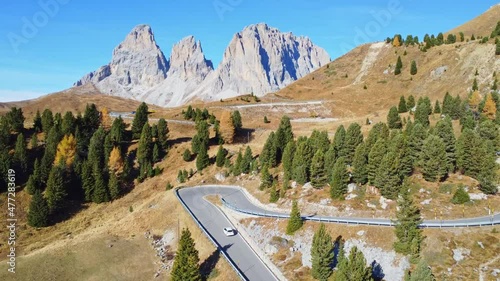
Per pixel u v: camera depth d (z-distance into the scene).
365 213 66.88
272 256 60.34
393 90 177.12
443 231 55.91
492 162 69.81
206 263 60.88
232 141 128.88
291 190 80.25
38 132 137.50
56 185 97.81
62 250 69.88
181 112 172.62
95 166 106.00
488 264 50.44
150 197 104.00
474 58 156.88
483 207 65.06
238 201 82.94
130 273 63.81
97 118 140.38
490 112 104.38
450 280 49.09
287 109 175.25
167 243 70.81
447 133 78.88
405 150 74.81
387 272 53.34
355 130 88.25
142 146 120.50
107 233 77.19
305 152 84.25
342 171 72.38
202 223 72.38
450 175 75.81
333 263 55.62
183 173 107.50
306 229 62.59
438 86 160.12
